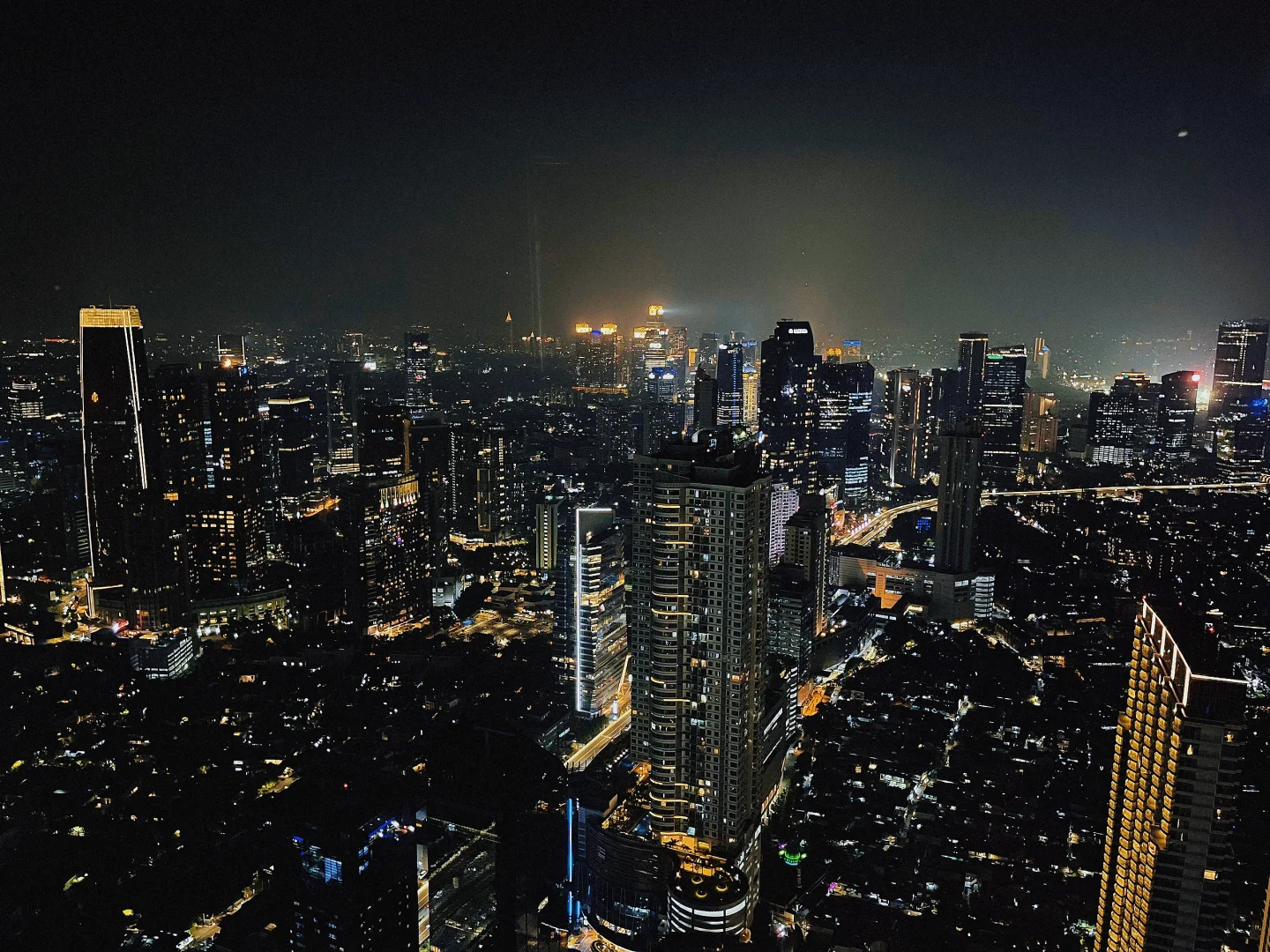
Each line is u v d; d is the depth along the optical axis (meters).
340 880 176.88
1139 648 152.38
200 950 195.62
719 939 182.75
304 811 188.25
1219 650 138.62
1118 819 155.12
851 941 194.75
